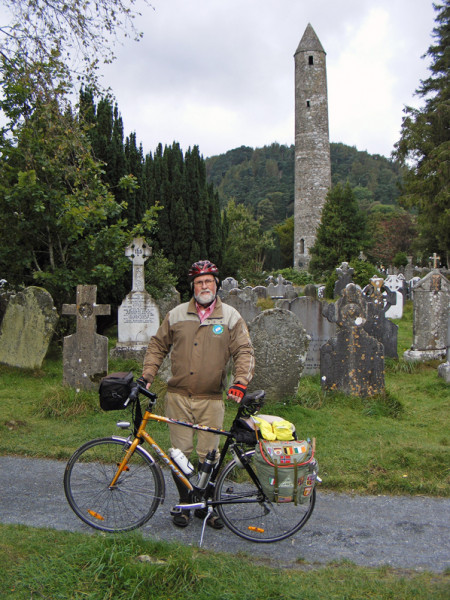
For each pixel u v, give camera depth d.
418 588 3.18
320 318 10.01
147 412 4.02
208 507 3.90
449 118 30.89
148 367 4.08
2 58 8.75
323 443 6.11
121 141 13.94
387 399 7.86
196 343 3.98
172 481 5.02
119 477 3.97
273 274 41.56
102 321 13.20
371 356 8.00
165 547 3.44
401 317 17.98
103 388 3.85
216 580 3.12
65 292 10.80
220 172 137.62
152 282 13.71
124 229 13.56
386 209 83.69
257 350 7.58
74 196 10.00
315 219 46.12
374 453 5.75
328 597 3.03
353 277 21.38
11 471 5.21
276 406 7.33
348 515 4.50
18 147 9.91
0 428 6.30
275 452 3.62
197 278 4.00
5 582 3.02
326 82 45.97
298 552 3.81
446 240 32.81
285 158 129.62
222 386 4.06
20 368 9.33
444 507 4.72
